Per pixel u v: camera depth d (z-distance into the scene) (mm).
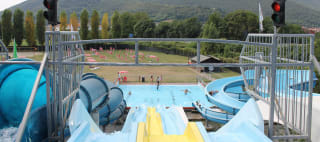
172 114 9164
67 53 5012
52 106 4797
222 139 4180
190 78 28734
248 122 4570
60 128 4672
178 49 64875
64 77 4824
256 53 6148
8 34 72688
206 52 53906
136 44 4613
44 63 4309
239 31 79000
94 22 86062
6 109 4996
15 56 18375
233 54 45656
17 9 73125
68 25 88688
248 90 6691
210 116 12086
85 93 6645
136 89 22156
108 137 4137
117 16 94812
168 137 4344
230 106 12633
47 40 4508
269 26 68875
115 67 37938
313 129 5648
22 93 5141
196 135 3959
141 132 3789
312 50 4875
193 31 95625
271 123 4980
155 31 97938
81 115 4469
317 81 15805
